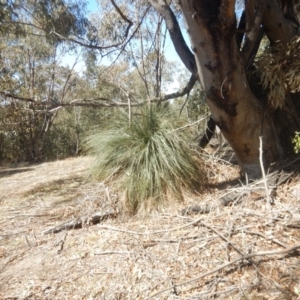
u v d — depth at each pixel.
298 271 2.65
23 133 15.95
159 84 12.19
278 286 2.53
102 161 5.06
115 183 4.87
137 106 5.05
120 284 2.91
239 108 3.91
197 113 7.76
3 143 16.67
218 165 5.17
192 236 3.39
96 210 4.49
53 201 5.41
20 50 15.98
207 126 5.45
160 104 5.29
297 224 3.15
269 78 3.94
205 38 3.66
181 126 5.08
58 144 17.81
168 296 2.66
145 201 4.32
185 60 4.36
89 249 3.56
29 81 16.75
